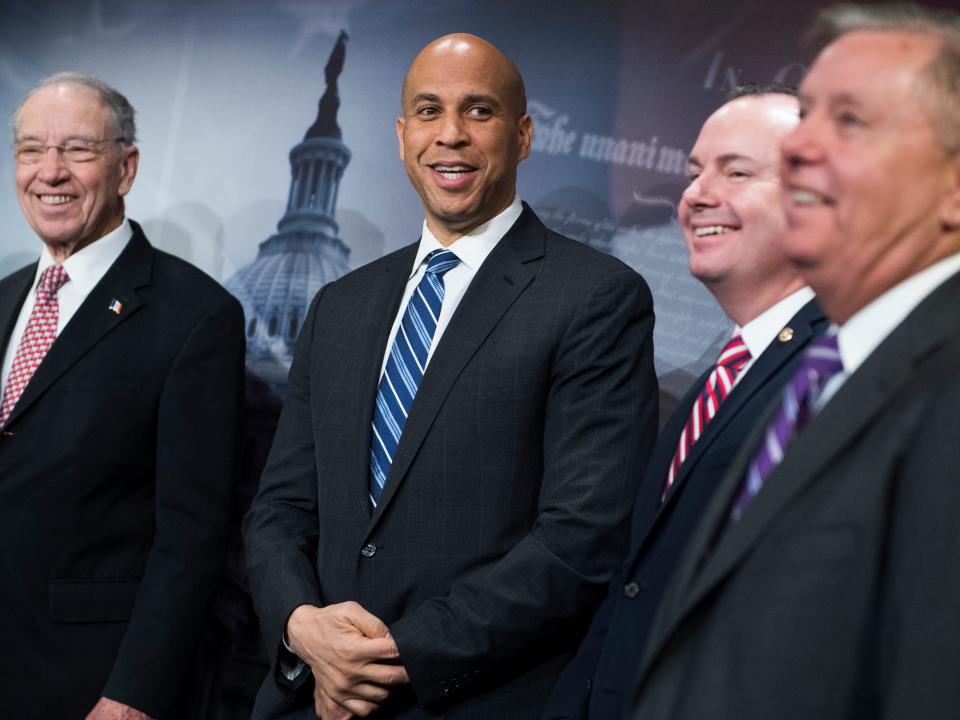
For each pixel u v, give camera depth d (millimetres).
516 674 2125
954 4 2840
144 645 2594
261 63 3406
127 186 2934
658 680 1113
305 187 3346
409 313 2377
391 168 3305
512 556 2094
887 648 927
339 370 2391
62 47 3514
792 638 981
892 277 1110
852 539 972
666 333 3082
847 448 1015
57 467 2643
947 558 891
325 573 2258
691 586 1128
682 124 3129
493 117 2404
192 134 3424
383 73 3330
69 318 2803
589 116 3184
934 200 1082
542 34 3230
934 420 939
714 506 1191
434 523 2174
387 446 2271
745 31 3105
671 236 3109
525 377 2199
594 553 2080
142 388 2699
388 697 2119
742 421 1662
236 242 3371
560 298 2244
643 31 3172
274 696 2275
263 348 3309
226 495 2748
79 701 2594
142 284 2811
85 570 2646
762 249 1748
